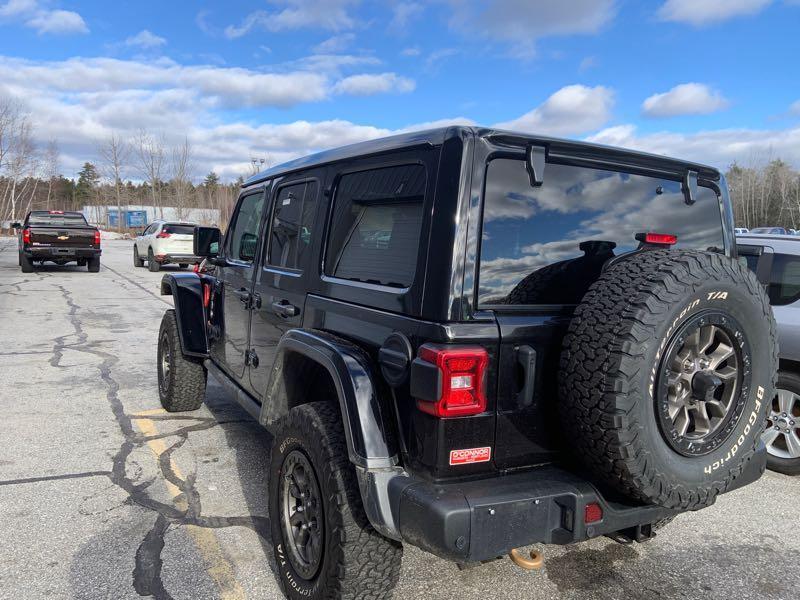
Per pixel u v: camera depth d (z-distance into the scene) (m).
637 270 2.14
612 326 2.01
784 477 4.34
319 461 2.38
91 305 12.06
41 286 14.96
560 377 2.14
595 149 2.41
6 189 56.75
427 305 2.11
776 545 3.35
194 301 4.85
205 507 3.59
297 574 2.59
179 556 3.05
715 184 2.97
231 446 4.57
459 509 1.94
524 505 2.04
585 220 2.46
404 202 2.37
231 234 4.47
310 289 2.94
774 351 2.38
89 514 3.46
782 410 4.34
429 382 2.01
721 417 2.31
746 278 2.24
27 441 4.61
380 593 2.32
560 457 2.31
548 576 2.98
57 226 18.55
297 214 3.27
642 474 2.04
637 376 1.97
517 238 2.25
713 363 2.28
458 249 2.08
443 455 2.05
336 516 2.27
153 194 49.81
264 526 3.38
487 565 3.05
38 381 6.38
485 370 2.10
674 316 2.03
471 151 2.13
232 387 4.02
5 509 3.49
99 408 5.48
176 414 5.33
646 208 2.68
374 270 2.49
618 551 3.24
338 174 2.88
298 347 2.69
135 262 21.77
